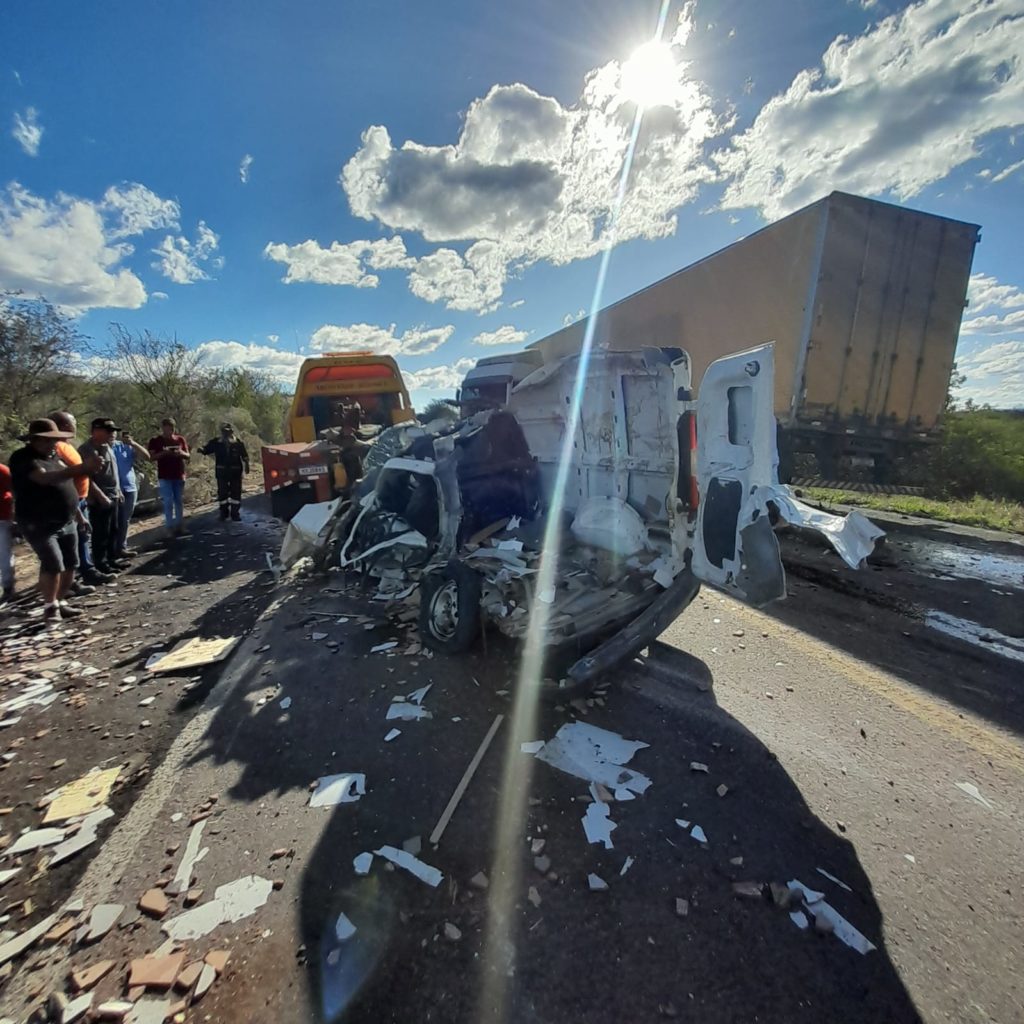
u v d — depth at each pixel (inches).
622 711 130.0
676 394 144.7
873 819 94.7
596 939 73.5
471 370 446.9
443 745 117.9
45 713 136.8
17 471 188.7
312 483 313.6
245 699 141.1
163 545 317.1
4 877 86.2
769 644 164.7
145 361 614.2
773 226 354.9
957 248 370.0
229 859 88.1
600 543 159.8
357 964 70.3
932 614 182.5
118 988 67.9
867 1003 65.1
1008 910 77.1
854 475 406.0
